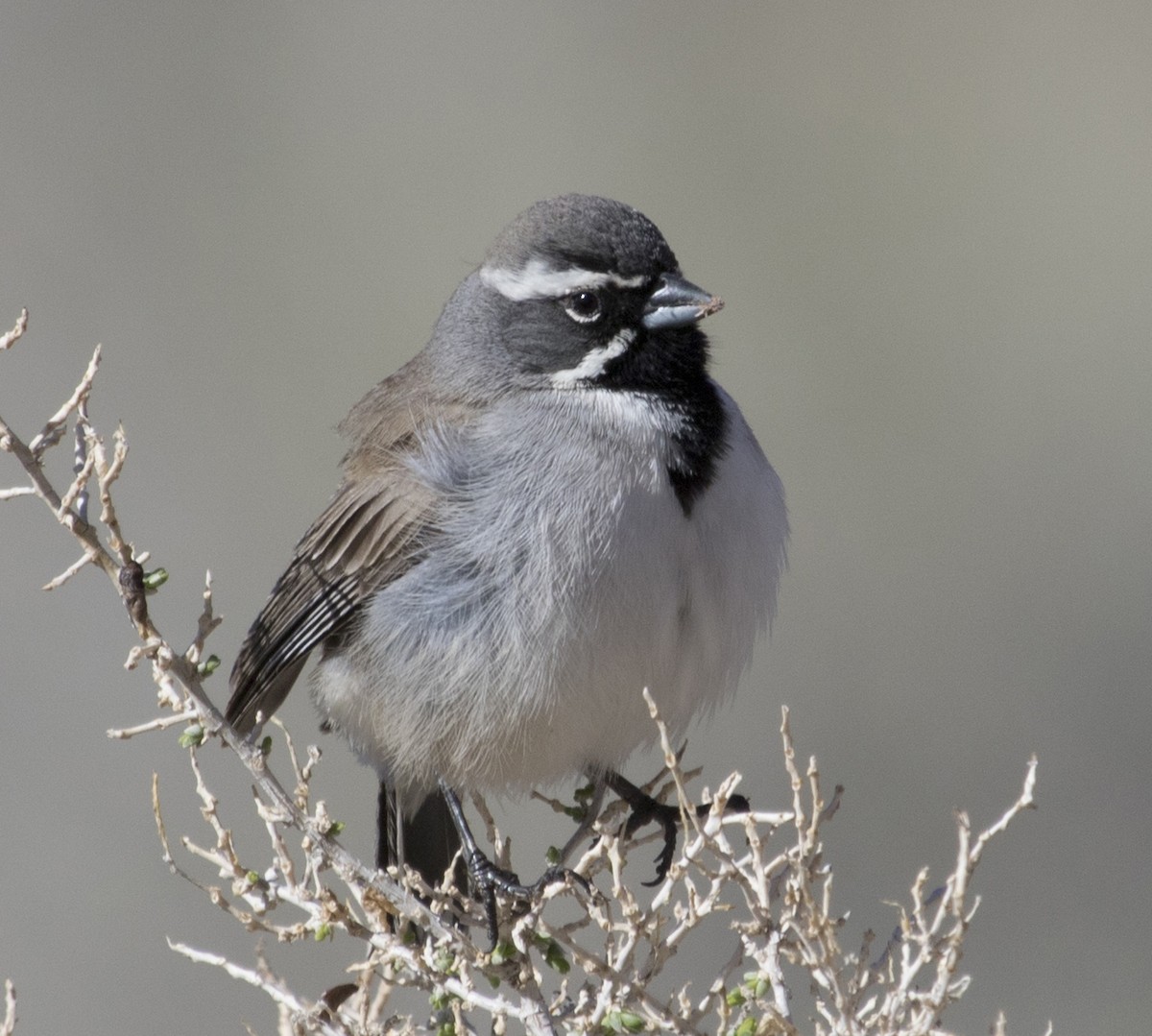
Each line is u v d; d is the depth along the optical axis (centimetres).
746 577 1062
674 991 1012
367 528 1098
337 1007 937
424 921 916
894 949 923
